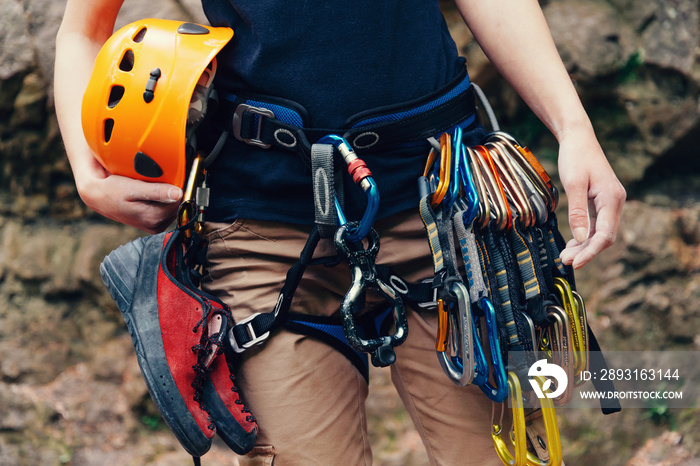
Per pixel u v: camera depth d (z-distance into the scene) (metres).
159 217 1.10
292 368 1.06
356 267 0.98
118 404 2.64
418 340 1.16
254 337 1.04
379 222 1.10
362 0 1.05
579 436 2.48
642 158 2.81
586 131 1.05
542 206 1.10
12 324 2.75
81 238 2.82
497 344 1.02
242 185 1.08
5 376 2.67
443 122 1.09
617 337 2.64
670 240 2.70
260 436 1.06
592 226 1.03
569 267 1.17
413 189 1.09
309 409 1.06
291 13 1.03
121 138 1.03
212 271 1.11
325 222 0.99
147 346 0.98
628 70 2.79
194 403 0.98
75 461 2.51
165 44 1.03
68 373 2.71
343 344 1.12
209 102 1.10
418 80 1.08
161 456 2.54
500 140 1.15
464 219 1.04
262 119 1.04
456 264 1.05
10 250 2.81
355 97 1.04
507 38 1.12
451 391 1.15
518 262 1.10
